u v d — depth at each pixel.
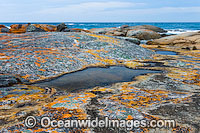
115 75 12.90
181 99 8.05
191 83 10.66
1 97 8.05
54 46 18.50
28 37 22.06
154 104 7.47
